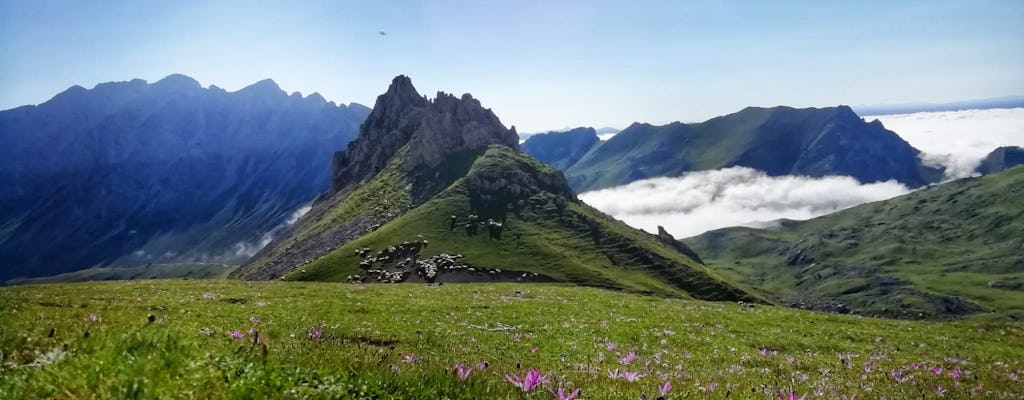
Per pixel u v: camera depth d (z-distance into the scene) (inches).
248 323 972.6
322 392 301.6
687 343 1154.7
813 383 593.6
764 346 1212.5
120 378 286.4
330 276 5984.3
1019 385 665.6
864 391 548.1
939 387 586.6
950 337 1425.9
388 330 1043.9
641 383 395.9
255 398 285.9
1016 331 1476.4
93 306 1074.7
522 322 1334.9
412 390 318.0
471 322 1301.7
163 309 1131.3
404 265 6136.8
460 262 6156.5
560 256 6491.1
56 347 349.1
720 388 426.6
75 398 271.9
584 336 1163.9
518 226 7342.5
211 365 319.0
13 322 534.9
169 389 280.8
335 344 584.7
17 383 281.9
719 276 7283.5
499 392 323.3
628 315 1581.0
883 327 1581.0
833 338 1365.7
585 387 364.8
